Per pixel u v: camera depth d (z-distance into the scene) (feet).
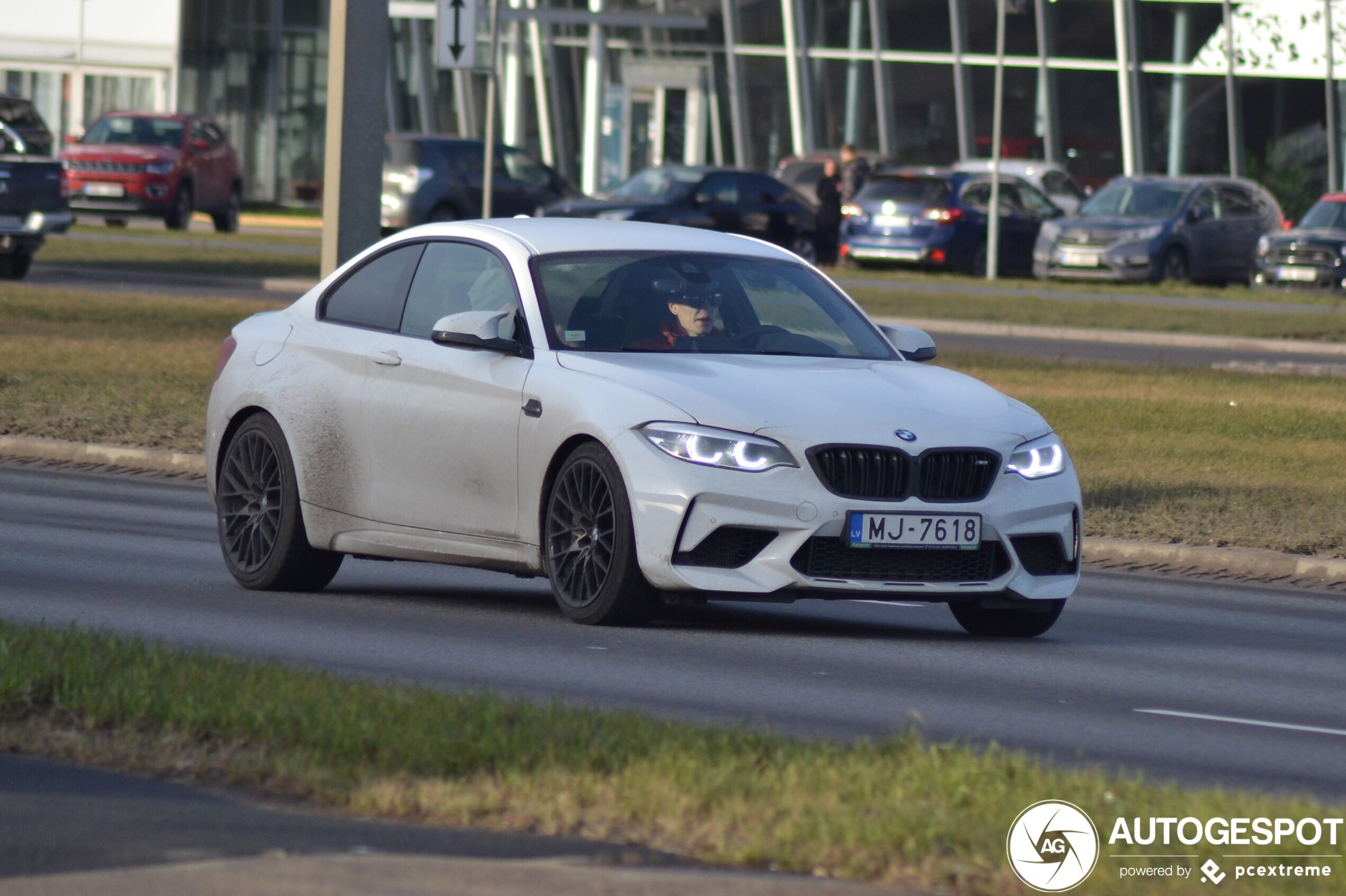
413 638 84.02
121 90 556.10
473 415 90.33
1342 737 71.77
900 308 298.35
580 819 50.19
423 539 92.48
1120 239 362.94
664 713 68.64
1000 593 86.79
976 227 382.63
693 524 82.89
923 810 49.42
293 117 571.28
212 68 559.79
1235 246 378.12
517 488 88.79
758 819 49.19
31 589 93.86
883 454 84.28
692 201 373.61
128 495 134.62
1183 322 285.84
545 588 103.76
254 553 98.12
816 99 538.88
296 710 59.26
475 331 89.61
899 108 529.86
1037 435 88.79
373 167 161.58
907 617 99.04
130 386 177.78
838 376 89.04
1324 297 341.21
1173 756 66.39
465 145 388.98
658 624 90.02
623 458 84.17
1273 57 498.69
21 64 550.77
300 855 46.60
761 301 95.45
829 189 394.11
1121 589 113.19
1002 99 517.14
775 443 83.56
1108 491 138.00
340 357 96.53
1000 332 276.41
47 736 58.59
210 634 83.15
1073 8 509.35
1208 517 128.36
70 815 50.88
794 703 72.33
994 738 67.67
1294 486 142.92
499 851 47.83
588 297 92.17
